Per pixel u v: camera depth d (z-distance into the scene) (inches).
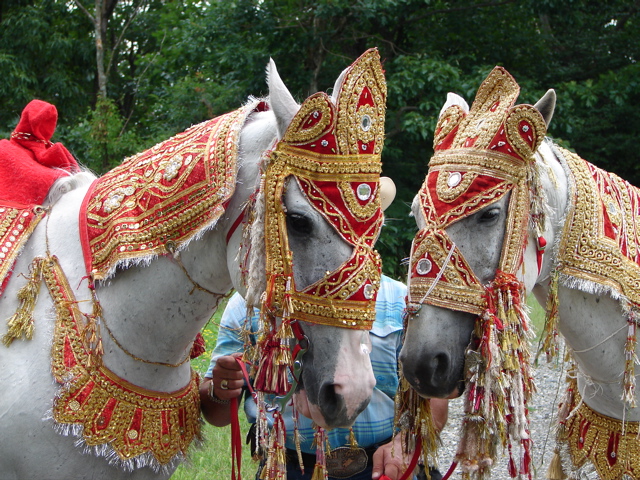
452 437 208.2
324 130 74.2
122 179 84.0
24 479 80.1
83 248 82.5
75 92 589.6
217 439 183.2
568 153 116.4
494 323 100.9
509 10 477.1
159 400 84.6
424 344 100.7
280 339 73.6
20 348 81.1
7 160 89.0
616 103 487.2
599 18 575.5
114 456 80.8
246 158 79.4
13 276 83.7
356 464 103.2
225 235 80.6
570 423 126.3
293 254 74.4
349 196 73.7
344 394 72.1
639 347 112.0
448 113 114.9
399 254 396.5
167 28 580.4
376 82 76.9
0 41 572.4
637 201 117.8
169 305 82.3
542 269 111.3
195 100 446.0
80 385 80.0
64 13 641.6
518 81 466.6
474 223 104.0
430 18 474.0
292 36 429.7
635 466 114.3
